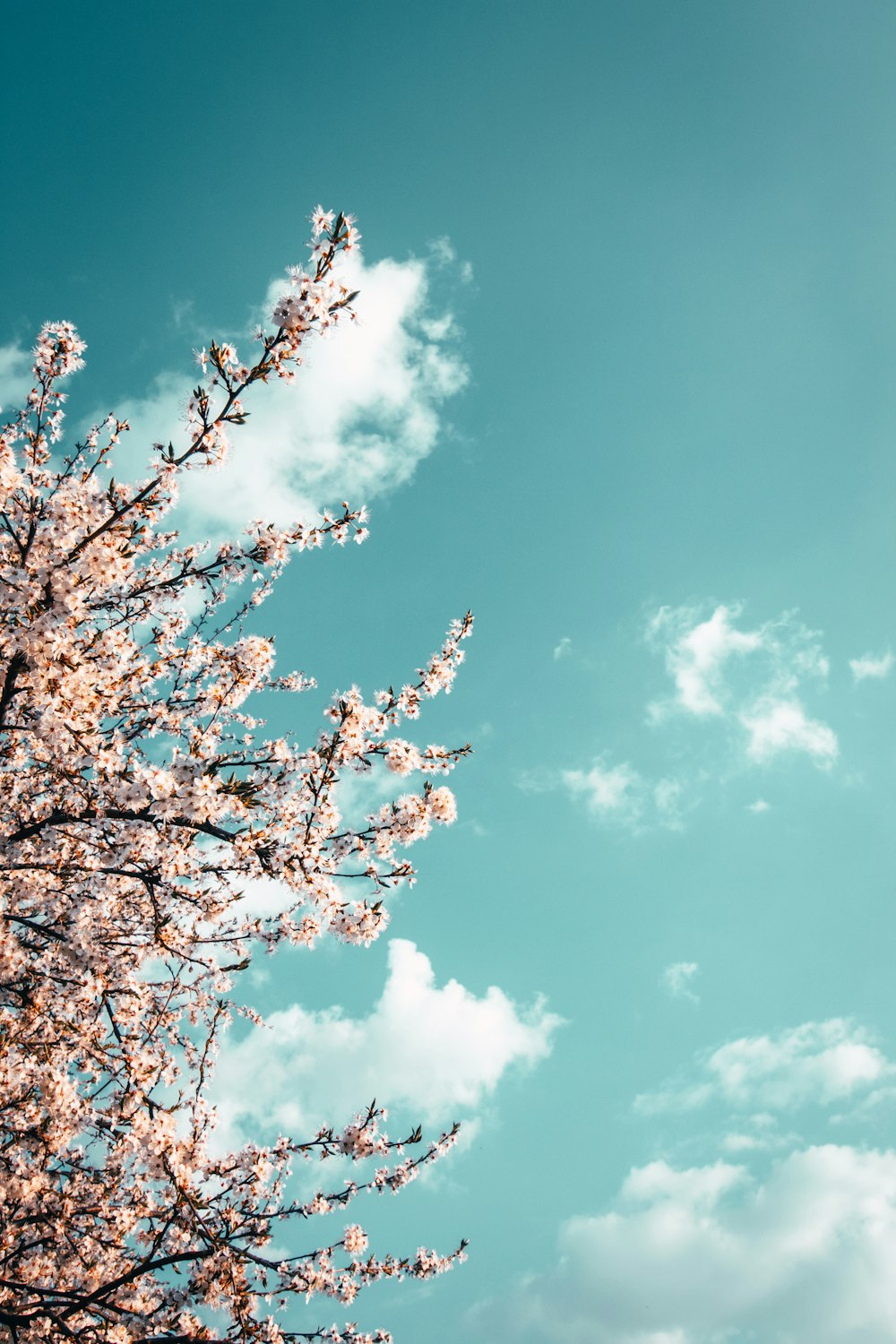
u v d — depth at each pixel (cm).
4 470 721
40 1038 772
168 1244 721
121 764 736
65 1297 716
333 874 769
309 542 849
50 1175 805
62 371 780
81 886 816
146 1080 748
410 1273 857
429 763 877
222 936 890
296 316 624
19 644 671
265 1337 698
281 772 815
